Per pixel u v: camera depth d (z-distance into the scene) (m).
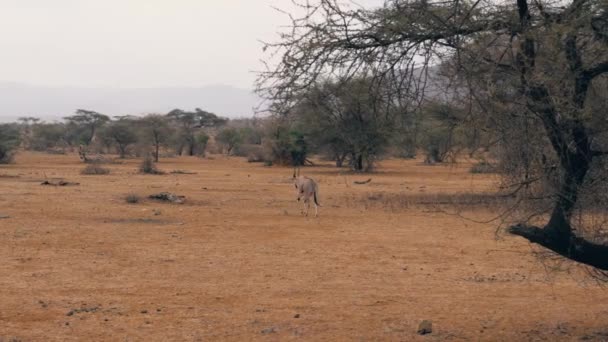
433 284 22.27
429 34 11.23
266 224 38.84
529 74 10.72
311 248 29.92
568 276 23.55
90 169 91.31
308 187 43.84
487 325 16.86
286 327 16.52
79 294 20.12
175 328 16.33
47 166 112.88
